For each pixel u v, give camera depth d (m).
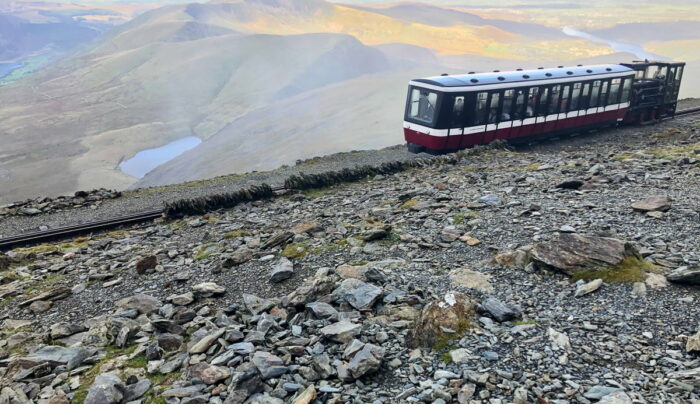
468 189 18.66
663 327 7.68
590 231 12.02
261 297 10.86
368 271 10.63
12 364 8.55
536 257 10.10
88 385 7.83
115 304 11.64
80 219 21.36
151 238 17.70
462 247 12.12
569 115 33.38
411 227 14.23
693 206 13.17
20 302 12.52
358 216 16.62
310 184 23.38
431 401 6.49
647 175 17.48
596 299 8.71
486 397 6.46
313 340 8.24
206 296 11.10
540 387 6.56
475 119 29.16
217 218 19.58
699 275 8.59
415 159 26.50
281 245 14.30
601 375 6.72
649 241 11.12
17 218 21.80
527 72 31.64
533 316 8.41
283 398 6.86
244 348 8.13
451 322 8.06
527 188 17.62
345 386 6.98
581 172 19.50
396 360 7.47
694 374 6.37
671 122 40.03
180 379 7.61
